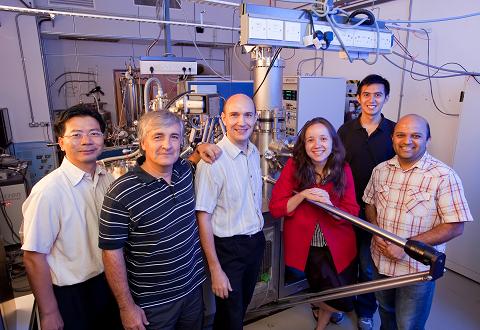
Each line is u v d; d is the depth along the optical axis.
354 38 1.83
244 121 1.41
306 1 1.65
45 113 4.42
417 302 1.45
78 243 1.24
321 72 4.45
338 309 1.81
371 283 1.27
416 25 3.08
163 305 1.24
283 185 1.72
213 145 1.45
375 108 1.88
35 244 1.13
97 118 1.27
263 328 2.10
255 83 2.05
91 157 1.25
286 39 1.69
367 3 3.58
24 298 1.40
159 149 1.11
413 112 3.23
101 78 5.93
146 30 5.46
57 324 1.19
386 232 1.07
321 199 1.48
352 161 1.94
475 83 2.51
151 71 3.15
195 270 1.36
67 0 4.89
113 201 1.08
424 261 0.94
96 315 1.35
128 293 1.15
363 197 1.73
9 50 4.11
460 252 2.72
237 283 1.50
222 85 3.44
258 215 1.54
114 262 1.10
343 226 1.68
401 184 1.46
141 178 1.13
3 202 2.85
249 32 1.59
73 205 1.22
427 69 3.05
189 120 2.12
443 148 2.98
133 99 4.20
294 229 1.70
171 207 1.18
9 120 4.12
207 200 1.37
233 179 1.43
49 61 5.48
